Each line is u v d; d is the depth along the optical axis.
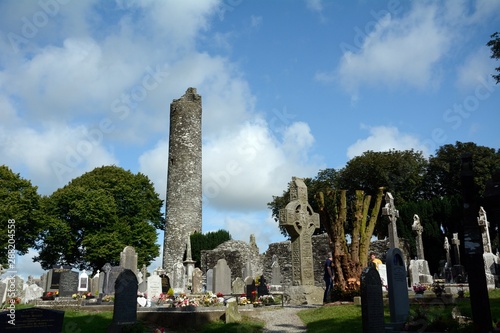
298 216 15.98
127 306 11.16
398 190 36.72
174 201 39.62
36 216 36.34
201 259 36.06
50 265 40.03
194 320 12.37
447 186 36.25
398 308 9.52
